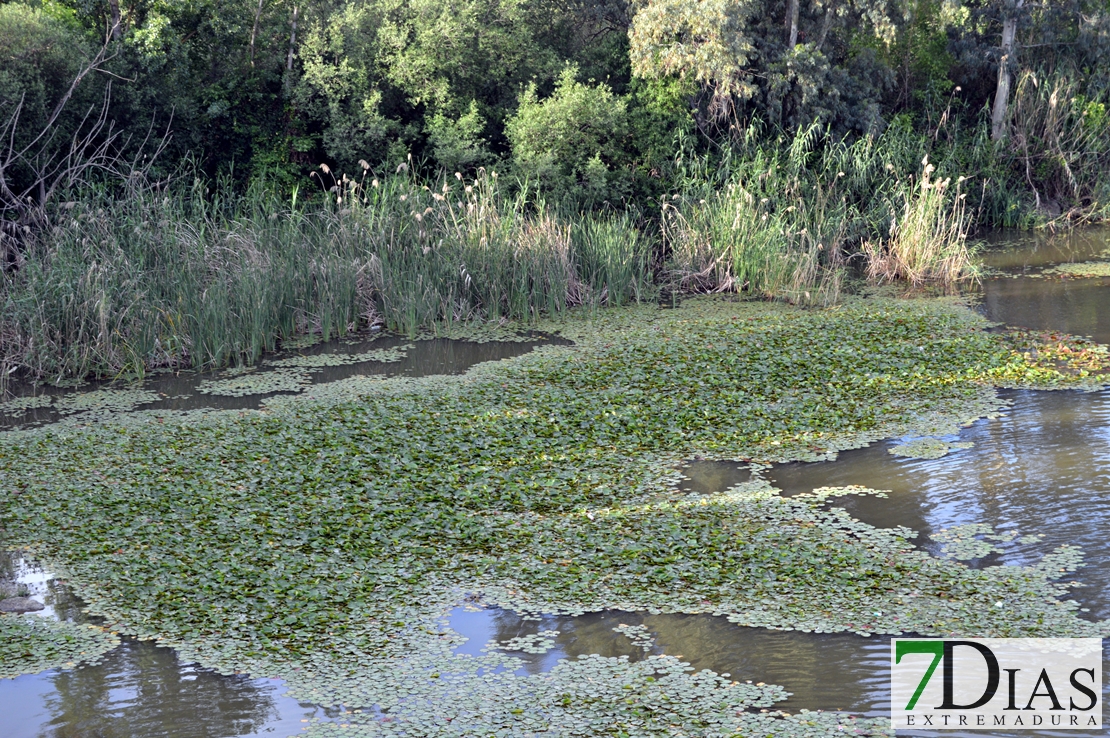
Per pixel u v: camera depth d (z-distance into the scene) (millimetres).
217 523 8875
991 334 15117
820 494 9203
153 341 15047
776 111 25062
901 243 20547
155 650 6828
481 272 18109
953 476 9516
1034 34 30641
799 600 7207
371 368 14883
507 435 11125
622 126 23109
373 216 18484
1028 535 8156
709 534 8367
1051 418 11055
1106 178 28328
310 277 17312
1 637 7051
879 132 25797
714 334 15883
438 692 6219
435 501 9305
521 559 8031
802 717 5812
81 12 21734
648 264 20859
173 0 21859
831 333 15516
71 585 7809
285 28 23297
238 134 22297
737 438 10852
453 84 23891
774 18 27031
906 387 12484
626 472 9898
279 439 11211
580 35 29000
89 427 12008
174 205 18328
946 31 29766
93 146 20016
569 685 6262
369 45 22906
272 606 7355
